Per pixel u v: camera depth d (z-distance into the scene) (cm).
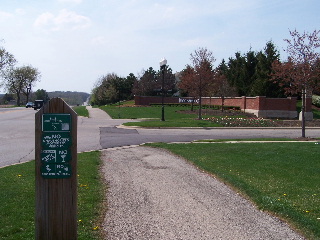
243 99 4384
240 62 6028
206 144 1625
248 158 1226
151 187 852
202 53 3816
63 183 444
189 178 952
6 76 10575
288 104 4031
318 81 1909
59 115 440
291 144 1581
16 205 648
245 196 773
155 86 7656
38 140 439
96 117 3791
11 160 1235
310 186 843
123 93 8794
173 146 1569
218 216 644
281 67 1962
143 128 2583
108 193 789
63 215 445
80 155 1307
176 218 630
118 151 1460
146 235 548
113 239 528
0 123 2881
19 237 504
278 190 802
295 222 597
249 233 561
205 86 3538
